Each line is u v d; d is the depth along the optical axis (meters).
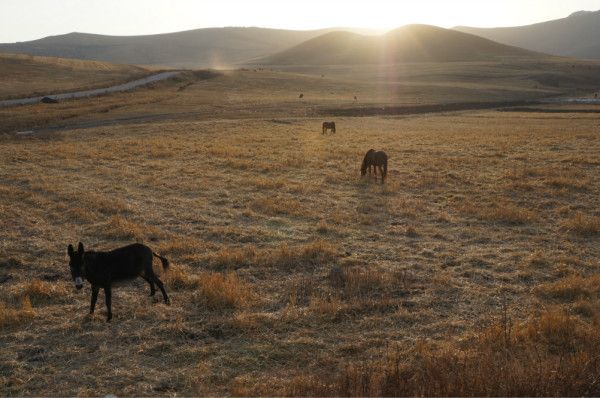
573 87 142.25
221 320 10.30
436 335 9.78
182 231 16.59
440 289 11.97
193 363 8.87
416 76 155.62
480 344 9.09
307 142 38.38
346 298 11.44
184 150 32.97
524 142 36.78
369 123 56.97
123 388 8.08
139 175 25.19
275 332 9.97
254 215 18.28
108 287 10.19
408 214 18.52
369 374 7.73
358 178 24.52
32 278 12.61
